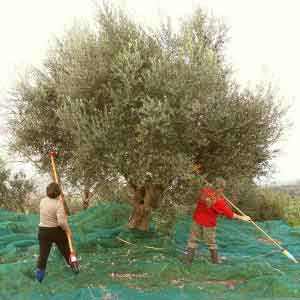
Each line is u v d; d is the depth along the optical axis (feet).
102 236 30.40
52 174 30.14
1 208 41.34
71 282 21.40
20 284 21.18
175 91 22.04
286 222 44.73
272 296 19.90
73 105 22.74
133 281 21.79
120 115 22.91
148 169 23.61
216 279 22.40
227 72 27.55
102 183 25.62
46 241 21.52
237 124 25.11
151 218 32.01
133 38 24.85
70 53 26.32
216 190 24.14
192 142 24.86
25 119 28.84
